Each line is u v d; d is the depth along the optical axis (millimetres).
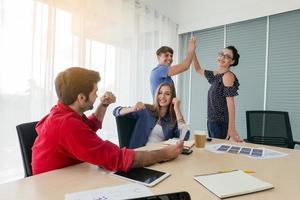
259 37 3113
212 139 1816
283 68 2932
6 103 1772
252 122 2543
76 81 1065
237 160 1243
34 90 1920
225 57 2406
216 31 3521
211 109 2463
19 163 1850
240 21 3211
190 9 3215
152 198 669
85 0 2309
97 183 898
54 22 2027
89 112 1824
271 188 880
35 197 774
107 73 2588
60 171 1020
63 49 2123
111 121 2615
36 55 1922
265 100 3074
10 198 765
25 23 1848
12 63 1787
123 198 773
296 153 1415
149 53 3217
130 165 1022
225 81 2342
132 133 1840
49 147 1041
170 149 1214
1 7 1709
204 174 1013
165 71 2324
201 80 3699
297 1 2729
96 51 2453
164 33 3510
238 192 823
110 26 2602
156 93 1932
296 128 2840
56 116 1055
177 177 979
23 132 1216
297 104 2830
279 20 2951
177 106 1940
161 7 3170
